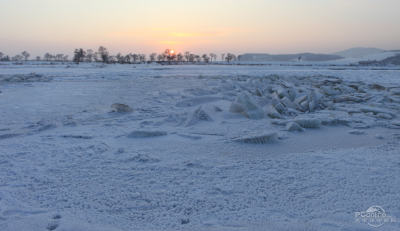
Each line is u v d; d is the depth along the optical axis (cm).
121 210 352
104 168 493
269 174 461
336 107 1145
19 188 413
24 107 1175
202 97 1251
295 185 417
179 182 432
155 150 598
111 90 1800
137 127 813
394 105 1191
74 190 407
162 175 461
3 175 462
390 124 847
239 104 955
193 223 321
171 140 673
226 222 321
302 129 766
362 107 1075
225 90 1558
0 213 343
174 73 3828
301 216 332
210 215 338
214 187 412
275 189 404
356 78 2852
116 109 1059
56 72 3800
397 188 402
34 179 445
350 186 410
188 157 554
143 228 312
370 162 514
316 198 376
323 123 845
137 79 2738
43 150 591
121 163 518
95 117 975
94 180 441
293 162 520
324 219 325
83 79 2714
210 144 642
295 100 1156
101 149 595
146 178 449
